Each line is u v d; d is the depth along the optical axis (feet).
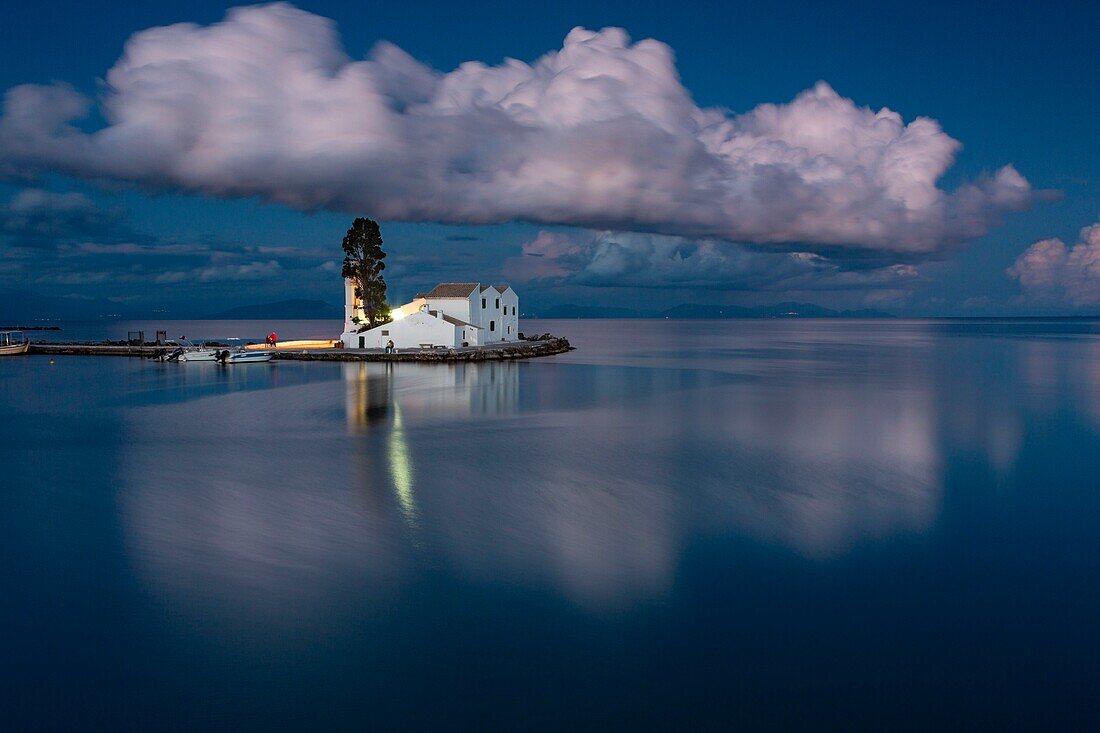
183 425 140.87
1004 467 104.63
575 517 80.38
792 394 194.39
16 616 56.65
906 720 43.96
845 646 51.93
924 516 80.79
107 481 96.63
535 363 295.69
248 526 77.10
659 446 119.96
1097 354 368.27
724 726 43.45
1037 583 62.34
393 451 115.75
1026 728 43.32
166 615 56.59
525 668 49.34
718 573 64.23
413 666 49.57
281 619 56.03
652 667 49.34
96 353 338.13
